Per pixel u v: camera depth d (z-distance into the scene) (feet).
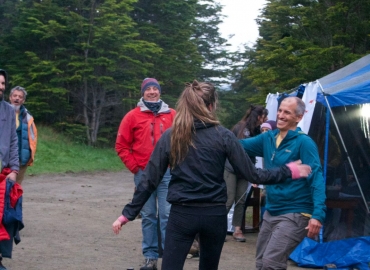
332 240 20.33
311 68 60.34
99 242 23.77
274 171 12.38
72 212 32.04
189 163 11.78
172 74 106.73
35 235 24.68
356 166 20.79
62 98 91.56
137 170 18.92
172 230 11.96
